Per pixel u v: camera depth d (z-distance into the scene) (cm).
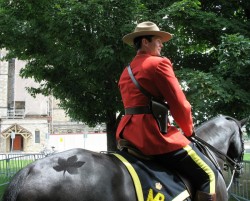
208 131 494
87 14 1110
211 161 420
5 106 6975
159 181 361
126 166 358
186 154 382
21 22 1408
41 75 1575
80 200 311
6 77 7075
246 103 1105
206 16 1216
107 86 1469
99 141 5341
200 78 1039
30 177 311
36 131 6862
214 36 1318
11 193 306
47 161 327
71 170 322
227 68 1116
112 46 1177
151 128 378
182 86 1090
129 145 388
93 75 1371
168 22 1187
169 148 377
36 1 1278
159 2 1287
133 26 1112
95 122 1698
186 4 1138
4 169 1997
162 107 383
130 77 397
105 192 323
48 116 6950
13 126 6806
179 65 1386
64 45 1343
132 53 1152
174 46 1264
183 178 385
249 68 1152
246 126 1155
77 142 5397
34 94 1872
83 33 1163
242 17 1474
